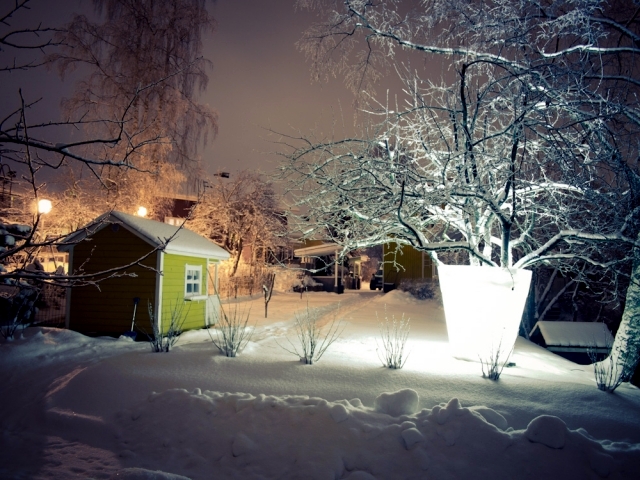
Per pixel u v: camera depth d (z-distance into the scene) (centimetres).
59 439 489
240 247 2731
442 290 804
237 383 593
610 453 420
